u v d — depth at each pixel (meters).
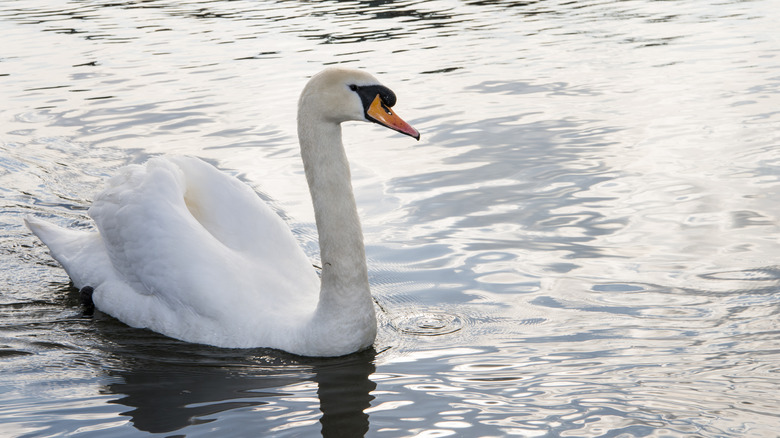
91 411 7.38
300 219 11.86
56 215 12.38
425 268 10.27
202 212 9.73
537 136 15.16
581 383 7.50
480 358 8.15
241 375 8.15
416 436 6.71
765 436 6.51
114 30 27.03
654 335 8.42
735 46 21.66
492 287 9.73
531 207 11.94
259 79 19.84
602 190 12.41
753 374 7.54
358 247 8.47
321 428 6.93
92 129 16.50
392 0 31.73
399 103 17.62
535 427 6.76
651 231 10.95
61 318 9.77
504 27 25.89
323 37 24.88
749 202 11.65
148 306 9.45
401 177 13.38
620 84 18.48
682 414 6.89
